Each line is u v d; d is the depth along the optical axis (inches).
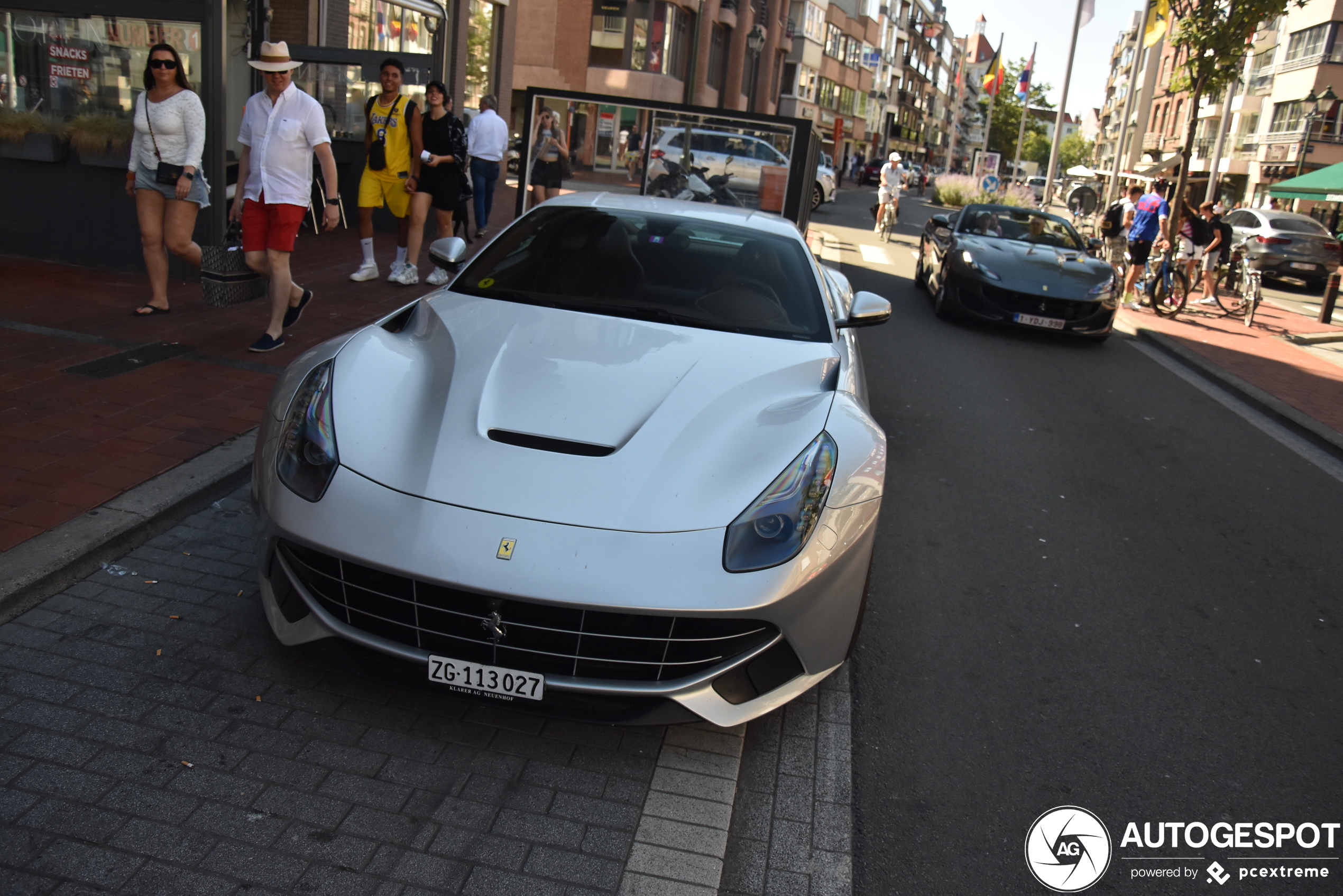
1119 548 188.4
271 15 410.6
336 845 89.0
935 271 456.4
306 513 101.7
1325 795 116.2
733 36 1616.6
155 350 223.6
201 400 194.1
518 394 113.9
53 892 80.0
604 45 1309.1
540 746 107.0
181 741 100.2
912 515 193.6
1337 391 364.2
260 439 115.4
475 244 448.5
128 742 99.1
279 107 224.5
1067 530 195.0
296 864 86.4
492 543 96.0
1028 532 191.6
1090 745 121.3
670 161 354.6
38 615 119.4
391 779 98.7
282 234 228.7
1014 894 94.7
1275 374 384.5
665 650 98.1
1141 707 131.5
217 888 82.7
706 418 113.1
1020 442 254.7
